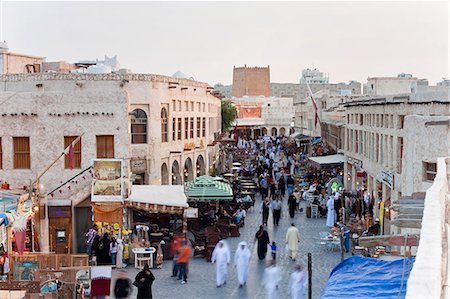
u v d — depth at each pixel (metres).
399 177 25.28
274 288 18.31
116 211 23.80
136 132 33.16
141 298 17.61
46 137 25.11
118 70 39.03
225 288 19.53
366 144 34.78
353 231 25.55
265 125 103.75
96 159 24.03
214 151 50.22
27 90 31.98
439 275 4.96
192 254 24.69
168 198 24.91
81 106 25.23
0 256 18.48
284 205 37.25
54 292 15.60
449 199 9.50
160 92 34.06
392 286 9.30
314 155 54.81
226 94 159.50
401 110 26.02
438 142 20.50
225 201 33.69
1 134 25.06
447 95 23.22
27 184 25.03
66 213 24.25
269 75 136.50
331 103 62.06
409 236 10.37
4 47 41.16
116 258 22.20
